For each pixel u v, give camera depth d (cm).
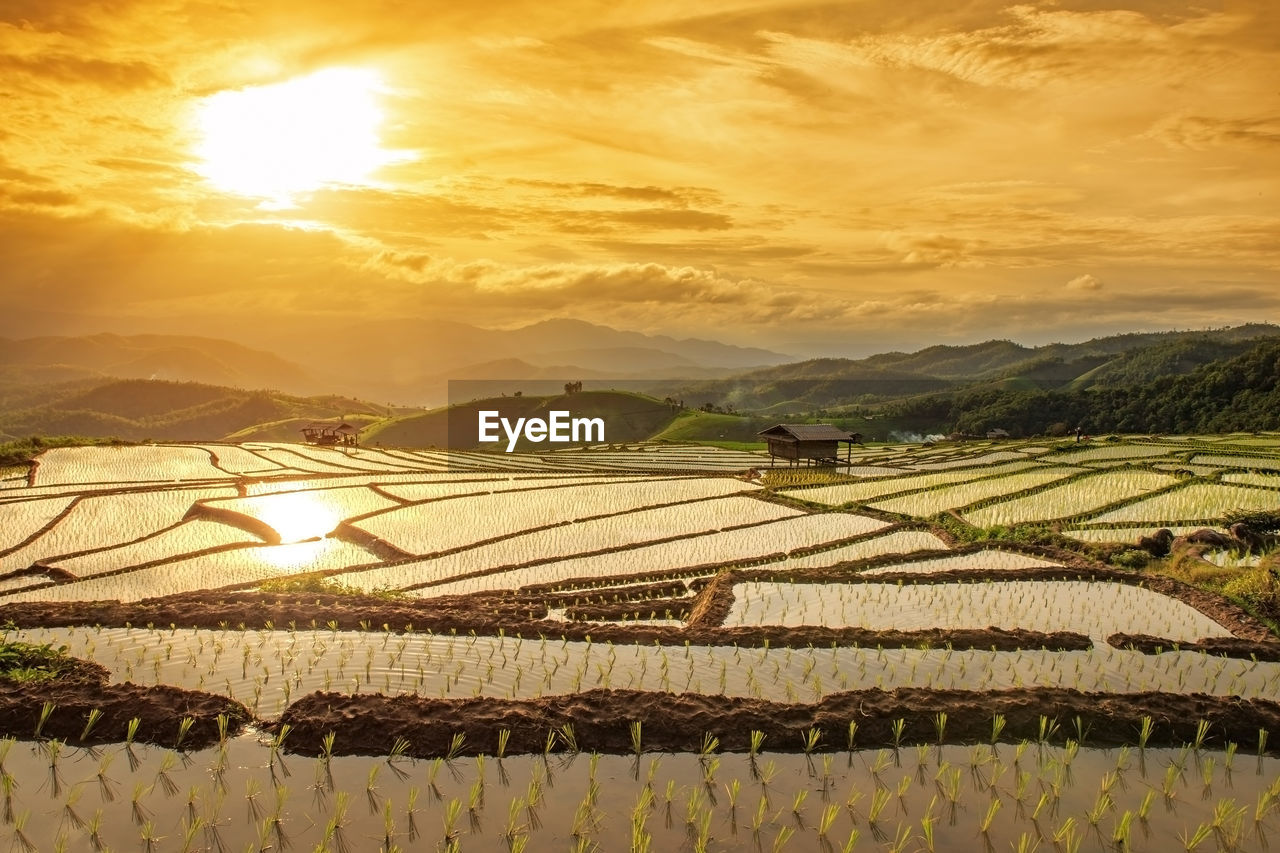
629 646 1641
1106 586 2339
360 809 1014
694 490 5831
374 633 1694
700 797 1060
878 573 2450
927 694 1312
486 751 1152
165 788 1054
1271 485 5100
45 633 1661
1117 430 14075
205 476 7088
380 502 5559
